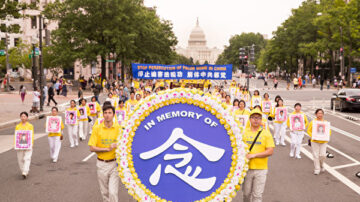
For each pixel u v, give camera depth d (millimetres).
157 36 59969
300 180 9625
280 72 117625
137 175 5363
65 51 48625
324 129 10055
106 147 6598
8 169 10930
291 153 12531
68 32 50688
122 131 5477
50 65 62219
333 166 11227
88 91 51094
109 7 50156
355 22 56031
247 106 26484
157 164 5348
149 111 5348
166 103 5332
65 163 11578
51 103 33375
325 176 10047
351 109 27391
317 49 65188
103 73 52625
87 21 49594
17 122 21219
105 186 6805
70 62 51406
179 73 11477
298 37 80312
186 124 5340
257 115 6512
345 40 57656
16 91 47719
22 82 63031
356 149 13930
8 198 8148
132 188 5301
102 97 41281
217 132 5312
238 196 8406
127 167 5348
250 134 6559
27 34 75250
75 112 14289
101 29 49844
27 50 67062
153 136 5367
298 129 12203
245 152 5340
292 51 83812
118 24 49906
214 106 5270
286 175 10117
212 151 5273
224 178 5281
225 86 62344
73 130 14297
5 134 17688
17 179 9773
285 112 14562
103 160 6605
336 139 16250
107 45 50188
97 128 6629
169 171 5309
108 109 6551
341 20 56781
